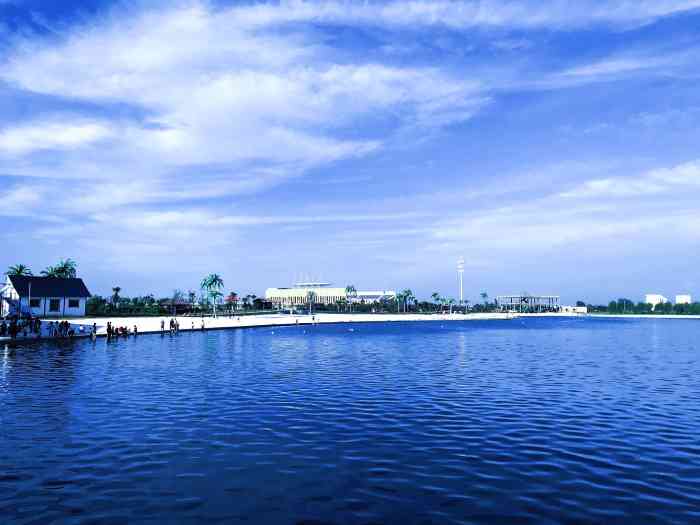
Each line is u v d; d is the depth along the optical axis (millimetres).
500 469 16594
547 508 13500
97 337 71875
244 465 16844
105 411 25016
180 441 19672
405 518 12836
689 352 59469
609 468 16734
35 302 112562
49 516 12828
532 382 35344
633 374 39719
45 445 18984
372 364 45906
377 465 16938
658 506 13641
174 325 87125
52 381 34062
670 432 21438
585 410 25891
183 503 13688
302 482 15305
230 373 39062
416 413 25031
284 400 28188
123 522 12492
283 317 161500
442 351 59875
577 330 116312
